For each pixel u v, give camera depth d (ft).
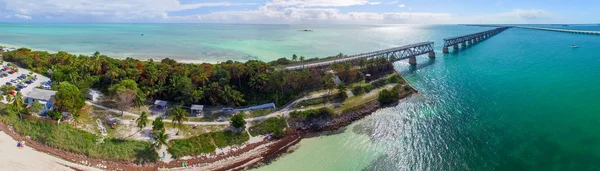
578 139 289.12
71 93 295.69
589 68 571.28
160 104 330.75
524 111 358.02
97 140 263.70
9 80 389.60
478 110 363.56
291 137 299.79
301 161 261.03
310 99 364.38
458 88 452.35
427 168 250.78
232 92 349.82
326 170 248.52
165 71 379.96
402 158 264.93
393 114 354.95
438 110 365.40
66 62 456.86
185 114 289.12
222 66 421.18
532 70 565.12
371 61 483.51
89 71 410.93
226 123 307.58
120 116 308.19
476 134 303.48
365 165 255.29
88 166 238.27
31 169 227.40
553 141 286.66
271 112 335.67
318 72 433.07
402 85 440.86
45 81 396.37
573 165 248.52
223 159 261.03
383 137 302.04
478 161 258.16
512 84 469.57
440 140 293.64
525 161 255.91
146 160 248.93
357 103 367.25
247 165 255.09
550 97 405.59
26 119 281.74
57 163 237.66
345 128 321.73
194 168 248.52
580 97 403.95
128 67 414.62
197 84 368.07
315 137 302.45
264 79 372.99
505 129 311.88
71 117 290.76
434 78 512.22
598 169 241.76
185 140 273.95
